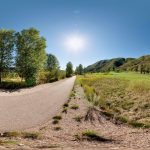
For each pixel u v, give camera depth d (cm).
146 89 3131
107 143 885
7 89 3959
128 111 1705
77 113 1595
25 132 1002
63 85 5225
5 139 877
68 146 792
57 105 2011
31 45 5338
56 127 1155
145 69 14188
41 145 778
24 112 1625
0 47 5044
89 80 6438
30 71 5219
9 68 5175
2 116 1445
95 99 2153
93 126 1227
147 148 798
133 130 1140
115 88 3706
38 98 2545
